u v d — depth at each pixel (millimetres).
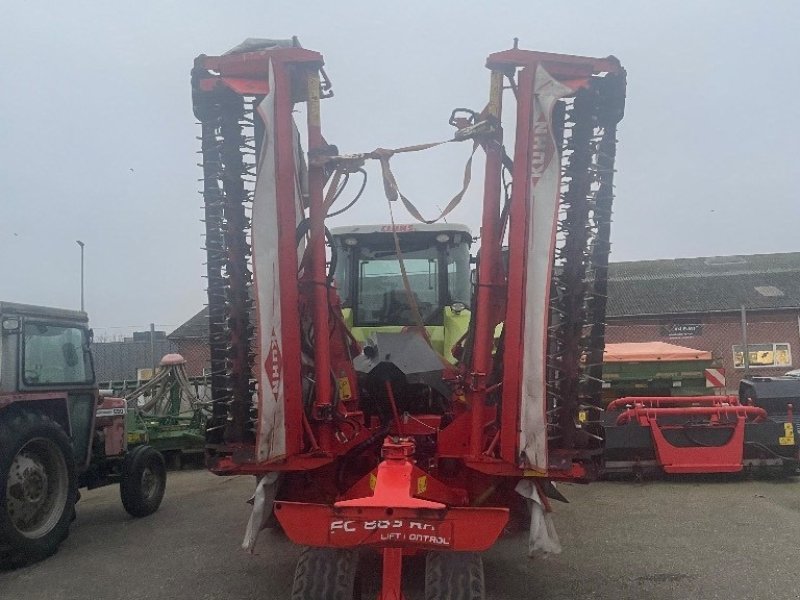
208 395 11398
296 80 4309
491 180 4168
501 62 3875
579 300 3975
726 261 35156
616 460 8281
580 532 6172
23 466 5754
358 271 6191
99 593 4895
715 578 4891
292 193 4109
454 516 3377
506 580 4914
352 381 4688
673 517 6641
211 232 4340
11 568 5527
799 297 29328
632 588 4727
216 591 4879
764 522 6371
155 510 7535
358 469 4621
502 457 3938
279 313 4070
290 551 5801
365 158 4277
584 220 3979
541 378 3811
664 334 29062
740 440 8125
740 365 28297
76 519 7309
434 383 4605
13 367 5941
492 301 4219
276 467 4227
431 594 3500
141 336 25719
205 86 4203
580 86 3916
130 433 9109
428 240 6211
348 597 3590
